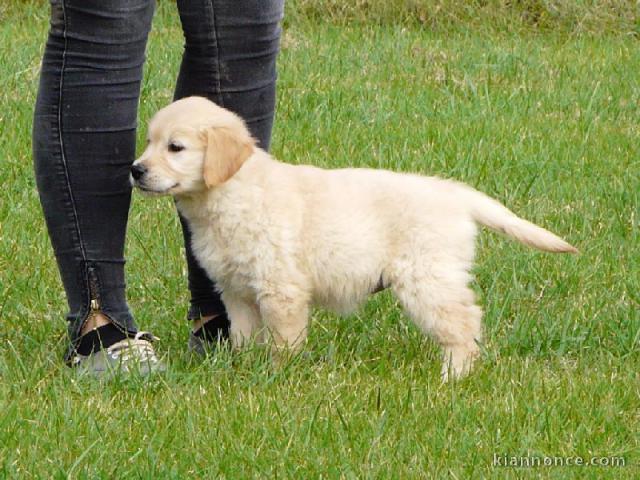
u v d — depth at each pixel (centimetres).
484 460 653
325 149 1258
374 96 1492
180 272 964
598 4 2044
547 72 1659
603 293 934
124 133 735
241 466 639
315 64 1625
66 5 700
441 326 780
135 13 708
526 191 1166
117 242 762
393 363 804
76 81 714
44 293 916
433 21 2005
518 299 926
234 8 750
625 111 1477
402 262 780
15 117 1316
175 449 652
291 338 785
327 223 776
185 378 750
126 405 717
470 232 788
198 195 776
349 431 677
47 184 739
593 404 723
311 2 2009
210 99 782
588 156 1277
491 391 751
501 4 2034
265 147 814
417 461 647
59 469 614
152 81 1470
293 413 700
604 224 1087
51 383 742
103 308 766
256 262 772
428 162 1227
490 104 1475
